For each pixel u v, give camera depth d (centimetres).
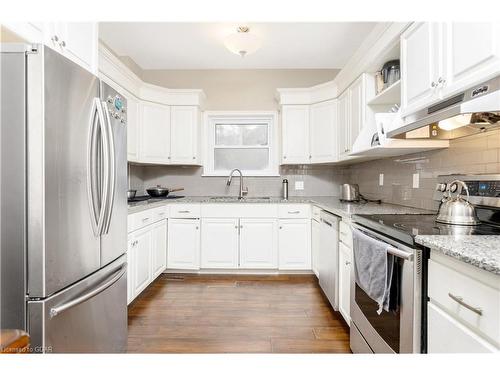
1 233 108
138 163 332
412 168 224
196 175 385
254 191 384
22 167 108
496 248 92
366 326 156
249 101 384
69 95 122
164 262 314
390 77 216
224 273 329
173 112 350
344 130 294
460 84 124
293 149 348
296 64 363
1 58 109
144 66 370
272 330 203
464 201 146
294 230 319
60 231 117
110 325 155
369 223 158
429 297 108
